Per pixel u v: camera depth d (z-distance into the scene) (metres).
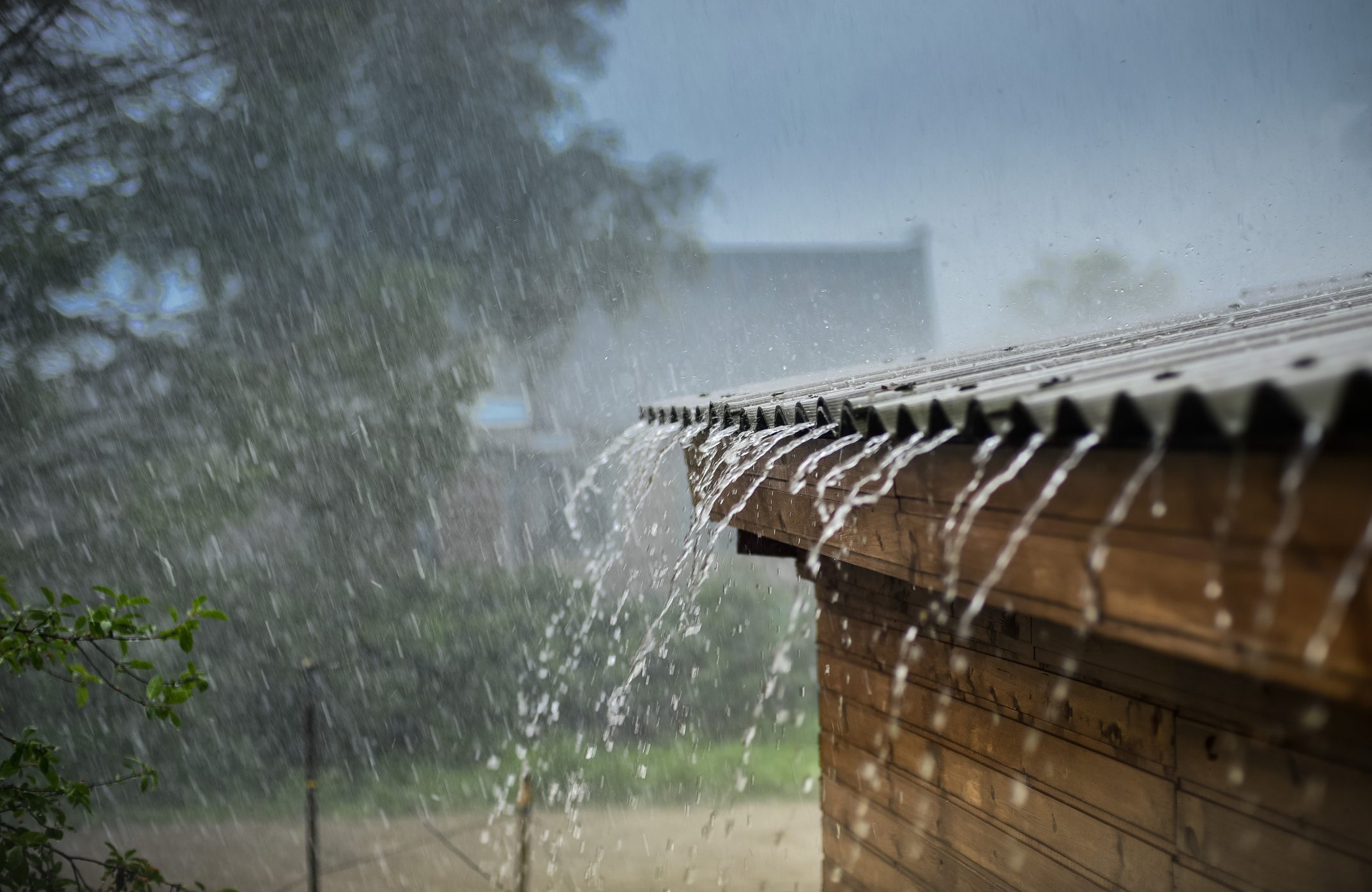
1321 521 1.03
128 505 15.79
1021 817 2.41
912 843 2.98
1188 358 1.64
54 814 4.26
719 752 13.95
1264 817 1.69
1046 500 1.50
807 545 2.74
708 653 15.97
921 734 2.92
